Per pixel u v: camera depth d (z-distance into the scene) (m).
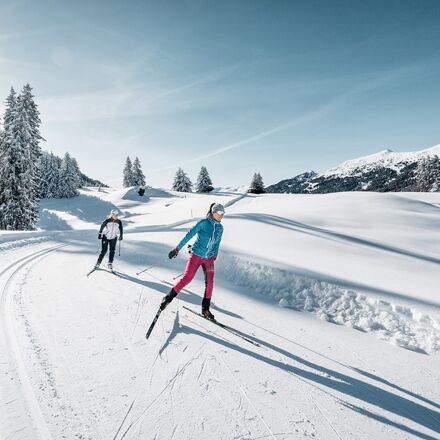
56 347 3.61
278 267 7.00
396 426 2.76
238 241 10.52
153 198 62.94
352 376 3.54
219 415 2.70
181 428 2.51
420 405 3.10
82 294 5.63
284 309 5.60
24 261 8.52
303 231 12.92
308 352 4.03
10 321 4.21
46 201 60.22
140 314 4.84
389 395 3.22
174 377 3.21
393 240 14.00
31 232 15.73
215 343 4.04
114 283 6.52
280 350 4.01
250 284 6.88
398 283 6.55
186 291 6.22
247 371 3.44
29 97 30.06
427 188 79.69
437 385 3.47
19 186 28.77
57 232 17.69
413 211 23.70
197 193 76.19
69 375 3.10
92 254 10.23
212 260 4.85
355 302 5.59
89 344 3.75
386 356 4.07
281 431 2.57
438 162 78.94
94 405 2.70
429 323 4.78
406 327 4.85
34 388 2.85
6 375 3.00
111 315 4.70
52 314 4.58
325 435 2.57
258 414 2.76
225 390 3.06
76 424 2.46
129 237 14.09
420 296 5.76
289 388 3.19
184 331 4.33
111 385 3.00
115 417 2.58
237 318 4.99
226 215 19.41
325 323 5.11
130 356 3.55
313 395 3.11
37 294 5.47
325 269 7.30
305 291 6.10
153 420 2.58
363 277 6.84
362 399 3.12
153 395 2.90
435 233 16.55
